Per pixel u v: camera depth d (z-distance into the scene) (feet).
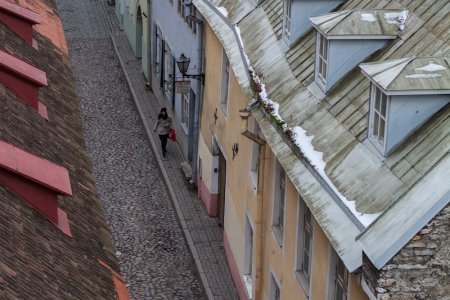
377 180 51.11
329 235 51.08
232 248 91.35
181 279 91.66
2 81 65.00
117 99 144.15
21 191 51.01
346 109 60.39
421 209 44.88
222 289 89.10
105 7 199.21
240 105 86.99
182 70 107.55
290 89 69.72
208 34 105.19
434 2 60.85
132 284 89.92
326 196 54.80
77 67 158.51
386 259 44.60
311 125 62.59
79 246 52.26
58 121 68.90
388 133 51.39
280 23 81.51
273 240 74.49
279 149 63.87
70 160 63.72
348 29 62.08
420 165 48.80
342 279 56.59
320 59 65.77
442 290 45.37
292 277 67.72
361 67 54.24
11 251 44.83
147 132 128.47
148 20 147.13
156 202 108.88
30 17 80.28
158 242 98.78
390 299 45.52
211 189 103.45
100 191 110.42
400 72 51.01
